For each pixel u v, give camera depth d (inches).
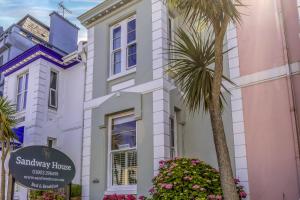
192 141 332.8
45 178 257.0
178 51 270.4
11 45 665.6
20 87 513.0
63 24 636.1
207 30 308.0
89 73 403.9
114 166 348.8
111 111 358.0
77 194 357.7
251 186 271.9
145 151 318.3
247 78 295.6
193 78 241.4
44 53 478.6
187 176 257.8
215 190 253.9
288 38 282.4
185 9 242.1
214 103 216.2
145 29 356.8
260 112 282.0
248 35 304.8
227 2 217.9
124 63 374.0
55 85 490.0
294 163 255.1
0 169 446.0
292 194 251.6
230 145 292.8
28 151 251.8
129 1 379.2
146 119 326.3
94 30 416.8
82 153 404.5
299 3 282.4
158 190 263.9
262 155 272.4
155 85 328.8
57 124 469.4
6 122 400.2
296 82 269.9
